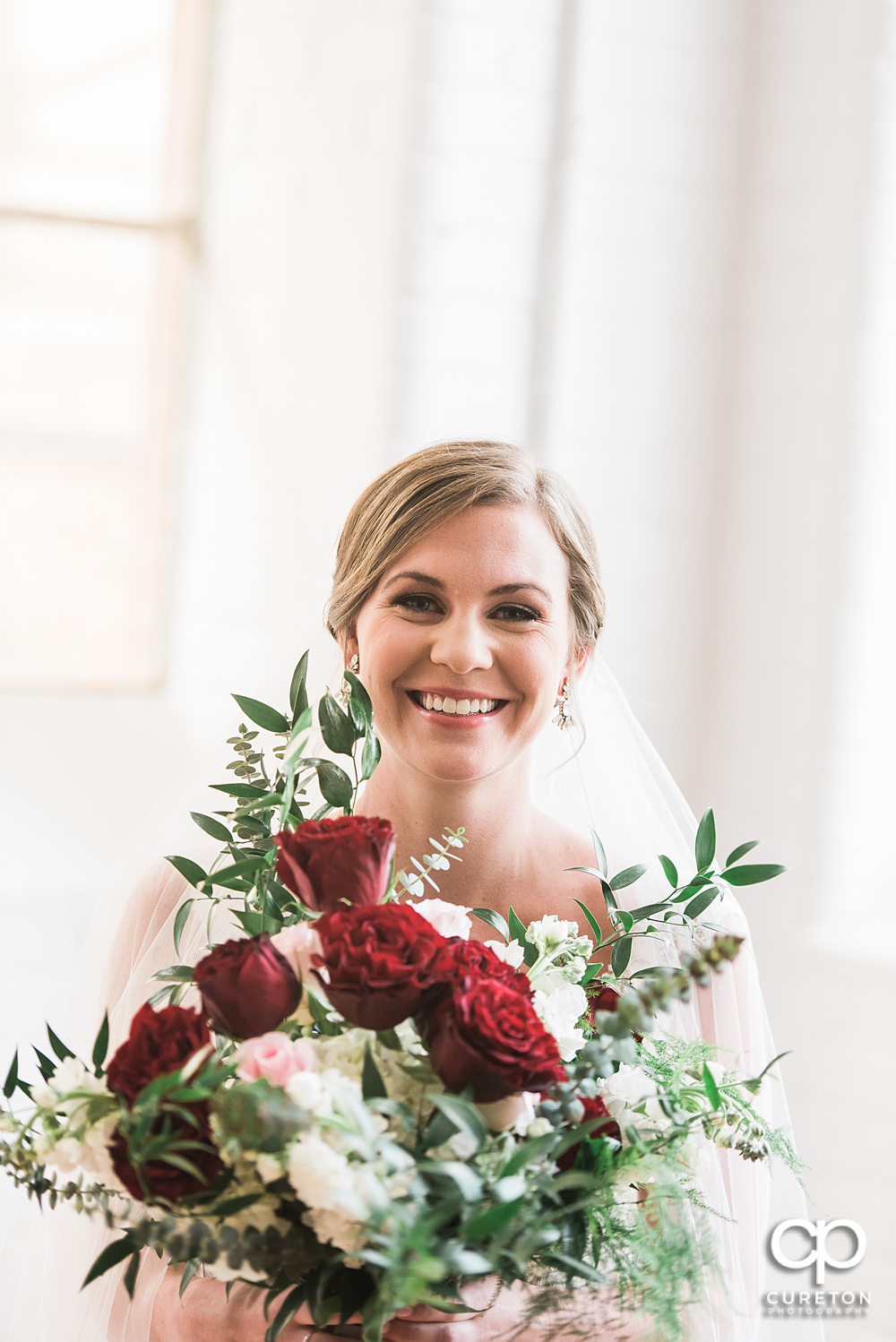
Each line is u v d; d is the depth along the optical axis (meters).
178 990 1.00
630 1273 0.81
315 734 1.33
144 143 2.58
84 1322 1.18
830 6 2.51
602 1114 0.85
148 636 2.69
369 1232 0.69
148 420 2.67
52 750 2.56
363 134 2.47
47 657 2.66
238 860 1.00
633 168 2.60
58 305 2.61
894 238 2.44
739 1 2.64
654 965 1.24
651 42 2.59
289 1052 0.74
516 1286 0.91
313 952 0.79
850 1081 2.33
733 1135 0.92
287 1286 0.79
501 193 2.50
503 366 2.51
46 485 2.65
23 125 2.53
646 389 2.64
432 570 1.13
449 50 2.44
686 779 2.67
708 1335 0.99
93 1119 0.77
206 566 2.67
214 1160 0.73
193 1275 0.93
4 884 2.39
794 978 2.43
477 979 0.78
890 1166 2.24
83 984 1.38
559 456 2.56
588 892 1.30
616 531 2.63
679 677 2.68
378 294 2.46
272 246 2.55
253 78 2.54
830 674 2.44
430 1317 0.87
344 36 2.46
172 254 2.62
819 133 2.53
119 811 2.53
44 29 2.50
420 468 1.17
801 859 2.45
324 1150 0.70
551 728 1.41
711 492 2.70
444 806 1.20
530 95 2.50
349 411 2.48
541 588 1.15
